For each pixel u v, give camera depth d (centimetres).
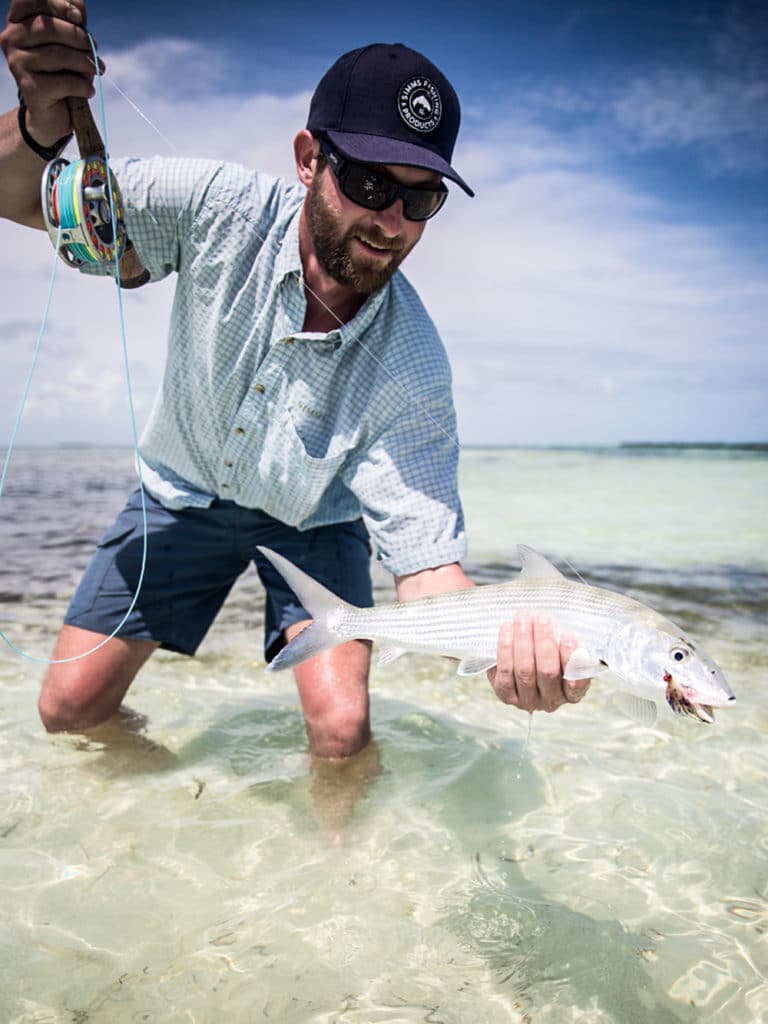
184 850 79
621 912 70
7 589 185
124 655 107
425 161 81
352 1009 59
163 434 106
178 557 108
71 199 76
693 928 68
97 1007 58
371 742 103
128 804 88
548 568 75
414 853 79
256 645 150
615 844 81
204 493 106
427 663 141
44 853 78
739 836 83
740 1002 60
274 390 95
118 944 65
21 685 125
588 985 62
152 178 94
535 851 80
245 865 77
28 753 100
